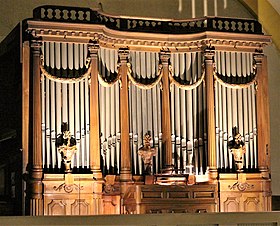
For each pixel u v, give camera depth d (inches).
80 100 645.9
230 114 684.1
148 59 677.9
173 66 684.1
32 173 625.6
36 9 648.4
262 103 693.3
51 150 634.8
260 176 683.4
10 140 675.4
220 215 541.0
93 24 647.1
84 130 644.1
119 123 661.9
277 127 769.6
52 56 641.6
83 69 647.8
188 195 638.5
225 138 680.4
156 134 672.4
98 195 636.7
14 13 715.4
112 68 665.6
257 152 689.6
